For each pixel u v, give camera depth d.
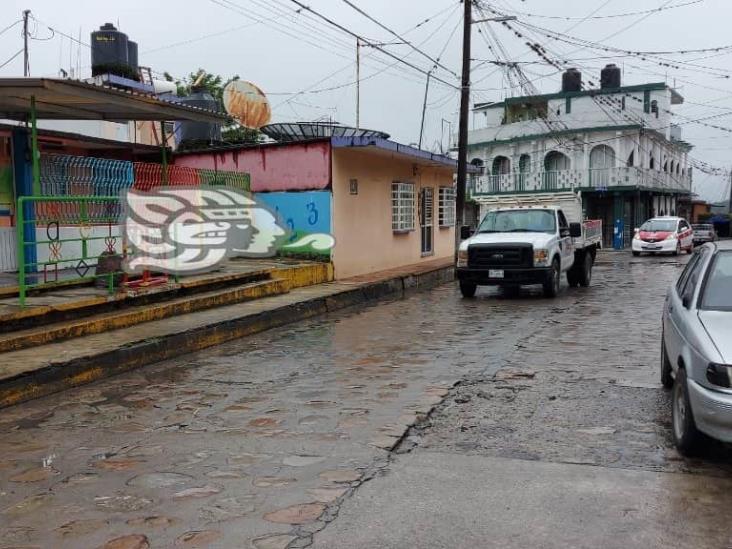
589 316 12.35
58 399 7.11
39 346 8.37
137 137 19.77
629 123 39.25
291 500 4.40
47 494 4.57
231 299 12.46
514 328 11.12
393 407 6.52
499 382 7.46
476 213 43.59
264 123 18.52
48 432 5.98
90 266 10.91
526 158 42.28
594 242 18.83
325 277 16.38
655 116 41.72
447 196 24.75
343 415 6.29
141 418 6.36
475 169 24.59
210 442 5.60
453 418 6.20
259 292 13.37
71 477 4.87
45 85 9.24
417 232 22.12
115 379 7.99
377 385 7.41
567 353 8.97
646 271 22.62
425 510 4.22
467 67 20.95
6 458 5.30
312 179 16.59
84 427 6.11
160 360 8.98
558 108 41.38
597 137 39.75
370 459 5.13
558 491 4.49
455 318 12.46
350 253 17.53
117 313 10.00
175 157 18.00
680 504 4.27
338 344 10.05
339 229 16.91
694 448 5.02
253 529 3.99
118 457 5.28
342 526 4.01
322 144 16.42
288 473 4.87
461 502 4.33
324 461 5.11
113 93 10.12
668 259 28.94
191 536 3.91
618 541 3.79
